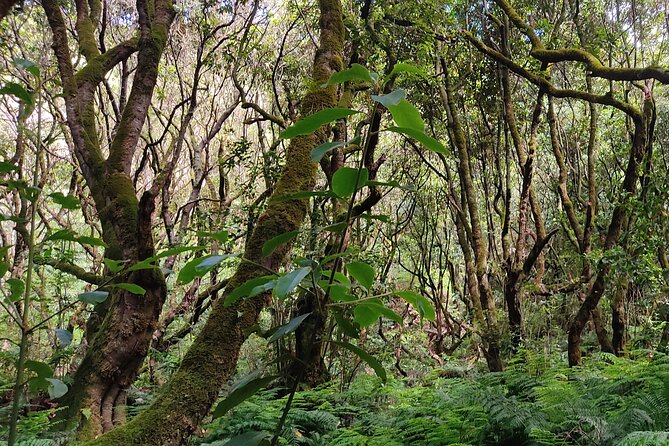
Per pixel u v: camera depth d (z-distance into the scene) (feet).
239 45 25.76
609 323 27.32
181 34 27.58
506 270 23.13
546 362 18.60
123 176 14.61
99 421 11.64
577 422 11.07
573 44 24.13
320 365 18.65
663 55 24.45
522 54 24.49
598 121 30.27
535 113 22.97
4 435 10.75
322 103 8.45
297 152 8.25
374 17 19.90
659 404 11.11
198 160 27.40
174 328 27.27
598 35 21.83
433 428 12.97
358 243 23.76
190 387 6.97
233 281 7.51
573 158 30.91
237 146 24.25
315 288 3.67
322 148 3.48
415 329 33.45
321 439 13.42
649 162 18.45
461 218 23.85
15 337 20.06
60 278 20.88
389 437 13.08
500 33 23.16
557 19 23.63
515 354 20.67
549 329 25.84
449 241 35.63
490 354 20.83
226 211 22.67
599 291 18.51
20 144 21.56
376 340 26.78
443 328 35.19
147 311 12.58
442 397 14.83
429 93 24.73
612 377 15.15
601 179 31.81
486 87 26.11
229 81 32.35
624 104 18.20
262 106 33.32
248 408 14.34
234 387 3.76
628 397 12.17
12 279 4.04
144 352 12.53
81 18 18.07
